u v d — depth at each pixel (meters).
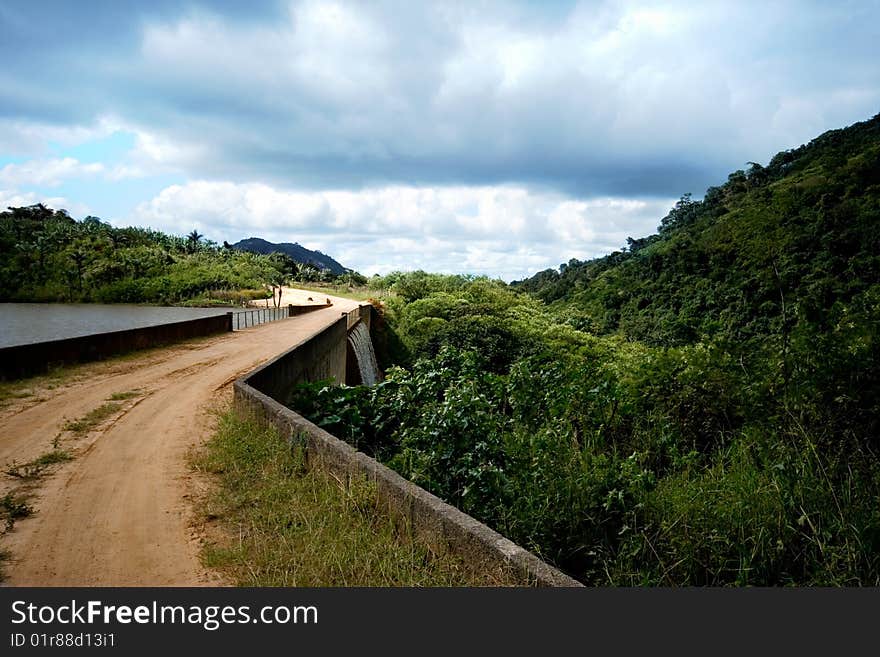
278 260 107.69
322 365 16.62
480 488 5.46
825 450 5.11
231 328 26.70
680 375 6.94
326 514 4.62
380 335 42.22
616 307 49.31
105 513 4.93
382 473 4.81
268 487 5.38
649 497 4.93
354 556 3.94
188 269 80.69
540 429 6.41
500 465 5.91
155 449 6.91
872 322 5.26
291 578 3.71
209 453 6.61
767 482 4.78
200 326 23.02
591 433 6.61
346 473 5.21
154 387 11.17
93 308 62.41
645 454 6.12
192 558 4.11
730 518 4.43
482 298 51.75
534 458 5.56
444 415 6.20
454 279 64.38
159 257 83.06
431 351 34.31
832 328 5.52
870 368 5.08
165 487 5.57
